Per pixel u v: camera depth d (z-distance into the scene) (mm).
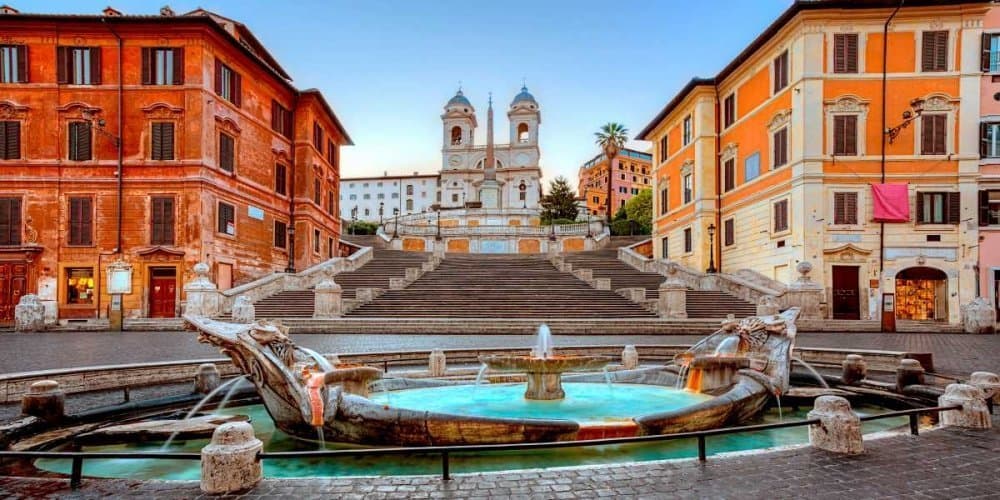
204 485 5402
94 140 31781
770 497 5172
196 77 31875
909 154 29500
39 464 7445
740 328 11797
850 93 29750
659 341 21422
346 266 37656
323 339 21766
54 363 14367
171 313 31469
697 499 5133
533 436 7555
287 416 8016
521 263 40969
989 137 29562
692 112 40938
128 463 7578
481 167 112562
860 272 29344
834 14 29672
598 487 5441
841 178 29578
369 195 132250
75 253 31484
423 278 35312
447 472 5652
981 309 25109
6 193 31422
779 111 31703
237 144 35188
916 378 11398
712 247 36656
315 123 44031
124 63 32000
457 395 11367
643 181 133875
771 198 32531
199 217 31375
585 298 30500
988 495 5242
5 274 31203
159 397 10906
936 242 29109
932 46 29578
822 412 6691
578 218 83188
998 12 29797
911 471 5871
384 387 11734
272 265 39000
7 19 31047
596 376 12852
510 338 22547
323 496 5281
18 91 31641
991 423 7797
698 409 8336
